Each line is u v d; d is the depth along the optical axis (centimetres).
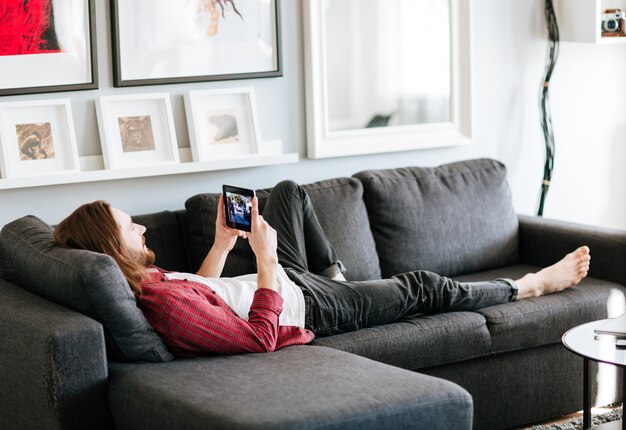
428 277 317
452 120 415
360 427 215
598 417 332
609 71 459
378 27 392
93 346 237
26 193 325
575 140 453
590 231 362
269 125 373
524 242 390
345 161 392
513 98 432
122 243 263
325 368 243
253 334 258
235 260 327
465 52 412
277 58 370
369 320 305
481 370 313
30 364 240
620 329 273
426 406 226
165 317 252
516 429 326
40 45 322
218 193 341
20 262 268
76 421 236
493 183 392
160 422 223
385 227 365
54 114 326
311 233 339
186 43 350
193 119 350
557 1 434
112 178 331
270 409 214
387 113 398
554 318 324
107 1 335
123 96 338
